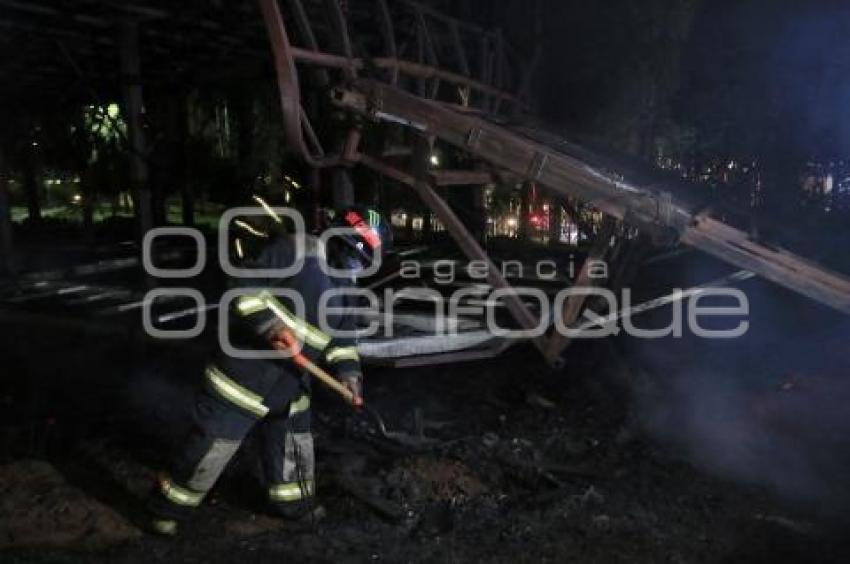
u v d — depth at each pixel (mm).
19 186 17797
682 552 3232
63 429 4414
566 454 4328
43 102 10164
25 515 3221
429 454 4164
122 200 18203
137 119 7102
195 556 3045
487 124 5188
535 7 8750
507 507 3641
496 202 12312
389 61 5781
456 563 3086
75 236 13383
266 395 3137
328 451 4195
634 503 3695
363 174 8117
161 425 4547
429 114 4930
